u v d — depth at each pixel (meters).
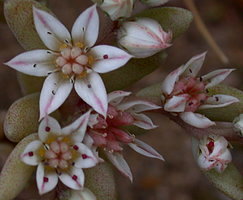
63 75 0.08
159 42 0.08
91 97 0.08
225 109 0.09
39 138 0.08
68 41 0.08
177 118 0.09
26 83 0.09
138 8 0.12
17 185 0.08
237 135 0.09
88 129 0.08
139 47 0.08
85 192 0.08
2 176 0.08
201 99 0.09
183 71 0.09
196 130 0.09
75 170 0.08
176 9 0.09
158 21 0.09
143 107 0.09
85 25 0.08
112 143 0.08
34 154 0.08
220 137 0.09
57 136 0.08
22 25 0.09
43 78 0.09
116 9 0.08
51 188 0.08
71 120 0.09
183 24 0.09
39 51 0.08
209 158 0.08
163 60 0.09
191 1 0.11
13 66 0.08
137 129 0.09
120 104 0.08
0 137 0.10
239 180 0.09
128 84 0.09
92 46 0.09
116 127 0.09
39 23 0.08
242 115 0.09
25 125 0.08
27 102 0.09
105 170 0.09
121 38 0.09
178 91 0.09
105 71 0.08
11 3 0.08
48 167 0.08
